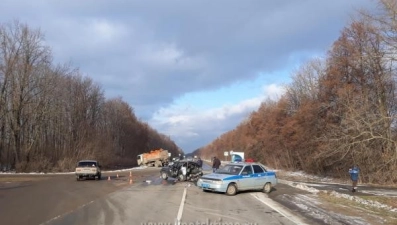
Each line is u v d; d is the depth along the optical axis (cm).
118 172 5553
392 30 3156
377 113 3550
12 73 5847
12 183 3184
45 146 6531
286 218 1330
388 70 3525
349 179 3856
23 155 5834
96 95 8631
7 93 5966
